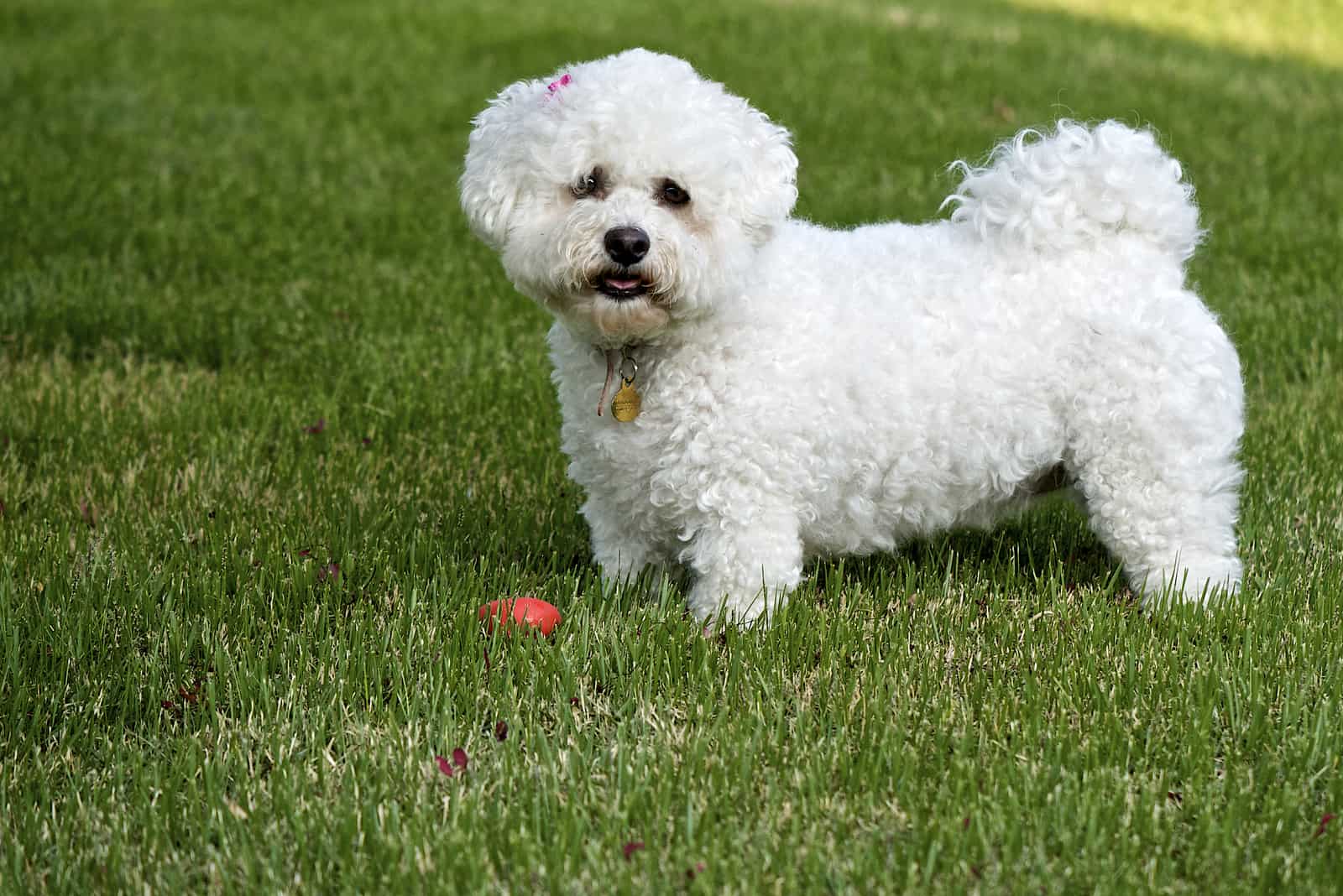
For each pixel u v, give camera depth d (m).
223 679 4.45
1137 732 4.13
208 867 3.55
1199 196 11.09
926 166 11.98
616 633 4.67
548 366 7.54
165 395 7.13
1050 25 20.31
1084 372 4.82
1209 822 3.61
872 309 4.73
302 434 6.70
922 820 3.69
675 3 20.09
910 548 5.67
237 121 13.66
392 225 10.52
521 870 3.48
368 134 13.40
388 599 5.06
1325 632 4.71
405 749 4.00
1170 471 4.86
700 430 4.61
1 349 7.78
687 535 4.86
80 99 14.14
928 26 18.88
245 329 8.11
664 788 3.73
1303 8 23.41
